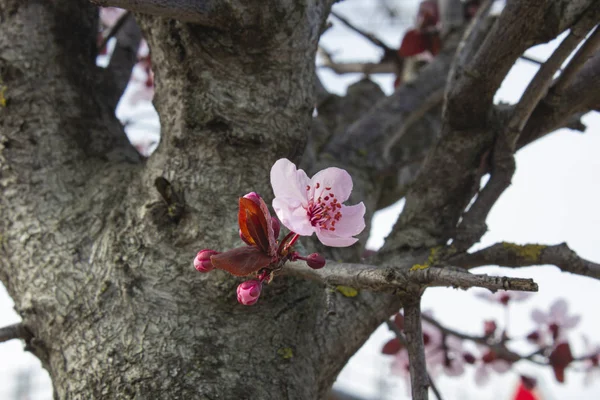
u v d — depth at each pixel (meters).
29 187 0.54
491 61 0.52
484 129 0.54
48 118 0.55
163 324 0.50
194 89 0.51
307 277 0.46
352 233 0.44
